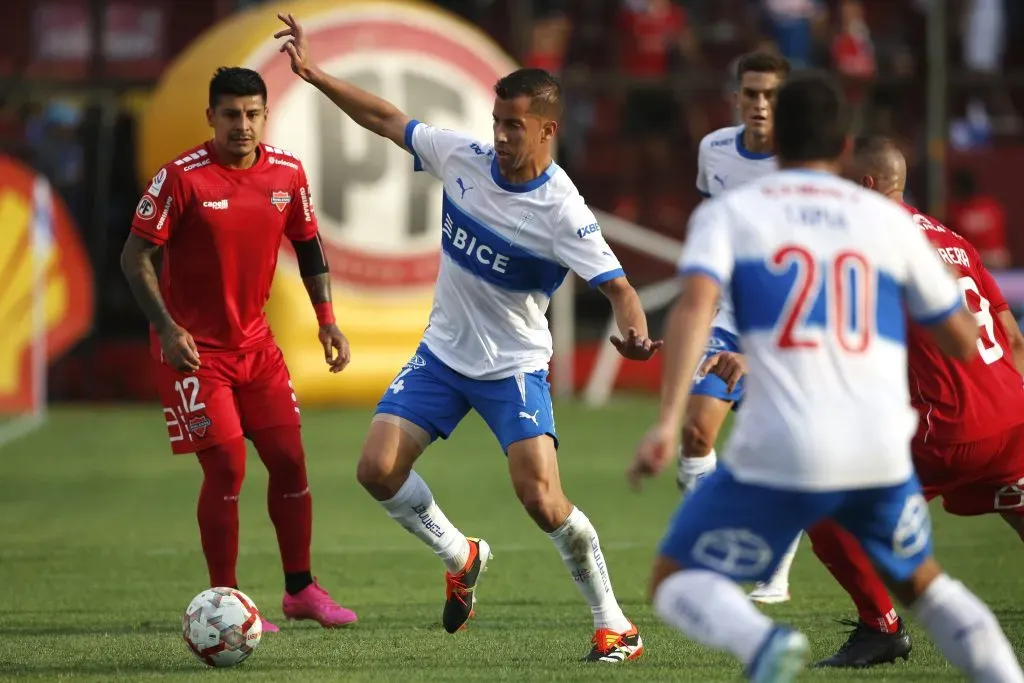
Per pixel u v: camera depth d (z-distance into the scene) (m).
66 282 55.59
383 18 58.75
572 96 69.12
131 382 63.66
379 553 30.30
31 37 69.19
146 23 69.94
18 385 55.62
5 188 54.28
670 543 14.34
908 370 20.31
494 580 26.97
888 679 17.98
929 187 67.19
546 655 20.00
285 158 22.94
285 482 22.81
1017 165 70.62
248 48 56.22
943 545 30.77
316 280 23.94
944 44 67.38
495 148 19.48
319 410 58.31
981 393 20.08
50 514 35.97
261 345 22.86
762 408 13.80
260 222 22.34
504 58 61.22
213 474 22.36
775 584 24.62
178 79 56.25
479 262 19.92
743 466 13.90
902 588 14.72
